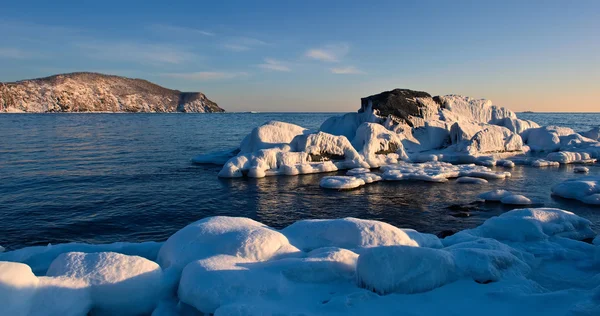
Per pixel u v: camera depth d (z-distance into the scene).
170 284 5.24
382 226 6.77
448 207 14.16
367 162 24.45
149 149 31.97
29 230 11.34
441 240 7.79
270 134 25.30
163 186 17.64
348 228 6.66
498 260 5.73
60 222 12.11
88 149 30.83
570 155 26.09
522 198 14.28
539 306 4.53
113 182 18.30
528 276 5.90
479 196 15.49
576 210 13.25
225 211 13.70
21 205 13.94
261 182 19.06
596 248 6.54
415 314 4.48
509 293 4.88
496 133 28.52
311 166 22.53
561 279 5.91
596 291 4.58
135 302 4.90
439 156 26.66
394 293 5.00
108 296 4.82
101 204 14.27
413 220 12.55
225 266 5.04
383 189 17.48
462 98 36.12
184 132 54.03
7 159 24.70
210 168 22.94
